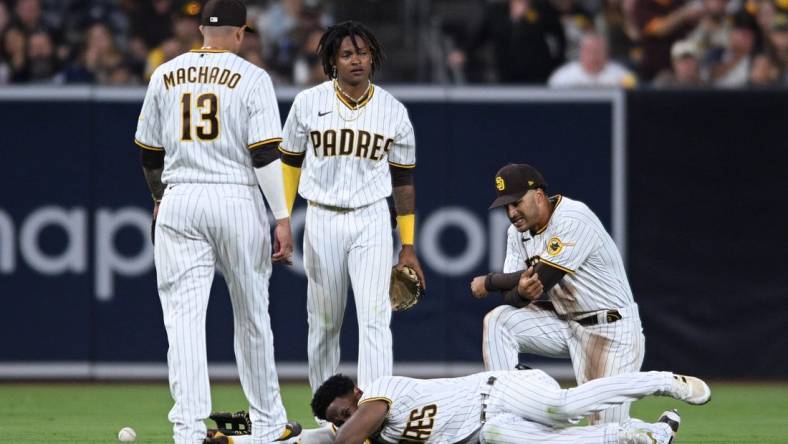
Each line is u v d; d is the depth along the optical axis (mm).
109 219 43250
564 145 43812
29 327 43344
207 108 24578
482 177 43625
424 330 43469
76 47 51500
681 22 51250
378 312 27266
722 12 51469
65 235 43281
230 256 24812
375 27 60094
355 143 27500
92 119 43250
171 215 24562
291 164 28484
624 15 52719
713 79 50781
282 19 52562
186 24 48094
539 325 27188
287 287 43312
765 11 50469
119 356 43406
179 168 24781
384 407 22859
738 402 38719
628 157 43906
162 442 29641
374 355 27109
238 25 25375
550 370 43625
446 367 43469
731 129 44062
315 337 28469
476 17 56125
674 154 44000
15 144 43188
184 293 24562
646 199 43938
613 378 23812
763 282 44062
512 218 26672
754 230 44094
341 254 27656
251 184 25031
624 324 26797
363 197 27594
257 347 25250
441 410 23438
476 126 43656
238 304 25188
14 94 43125
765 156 44094
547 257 26109
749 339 43938
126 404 37781
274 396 25469
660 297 43844
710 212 44062
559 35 50750
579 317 27016
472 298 43438
